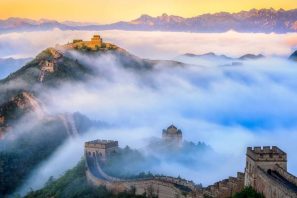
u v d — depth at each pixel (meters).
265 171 102.88
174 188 138.75
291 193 84.69
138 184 151.88
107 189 164.38
